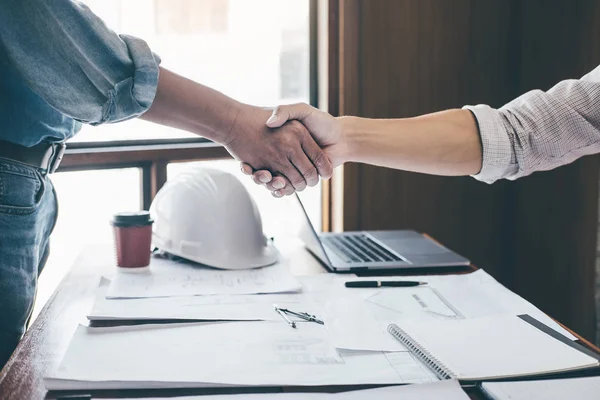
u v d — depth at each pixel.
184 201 1.23
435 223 2.11
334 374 0.76
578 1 2.05
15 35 0.89
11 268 1.00
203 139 1.90
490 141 1.11
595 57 2.07
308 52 1.97
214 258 1.18
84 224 1.80
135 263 1.17
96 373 0.74
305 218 1.27
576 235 2.19
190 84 1.15
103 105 0.99
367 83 1.94
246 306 0.98
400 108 1.99
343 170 1.98
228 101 1.19
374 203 2.03
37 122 1.00
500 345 0.82
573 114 1.09
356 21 1.90
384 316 0.94
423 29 1.97
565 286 2.22
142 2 1.78
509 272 2.20
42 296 1.79
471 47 2.02
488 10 2.02
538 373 0.75
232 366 0.77
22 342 0.86
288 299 1.02
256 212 1.24
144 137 1.84
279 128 1.21
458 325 0.88
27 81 0.93
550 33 2.06
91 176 1.78
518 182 2.15
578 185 2.17
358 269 1.19
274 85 1.95
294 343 0.84
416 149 1.18
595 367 0.76
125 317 0.92
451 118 1.19
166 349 0.82
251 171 1.25
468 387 0.73
